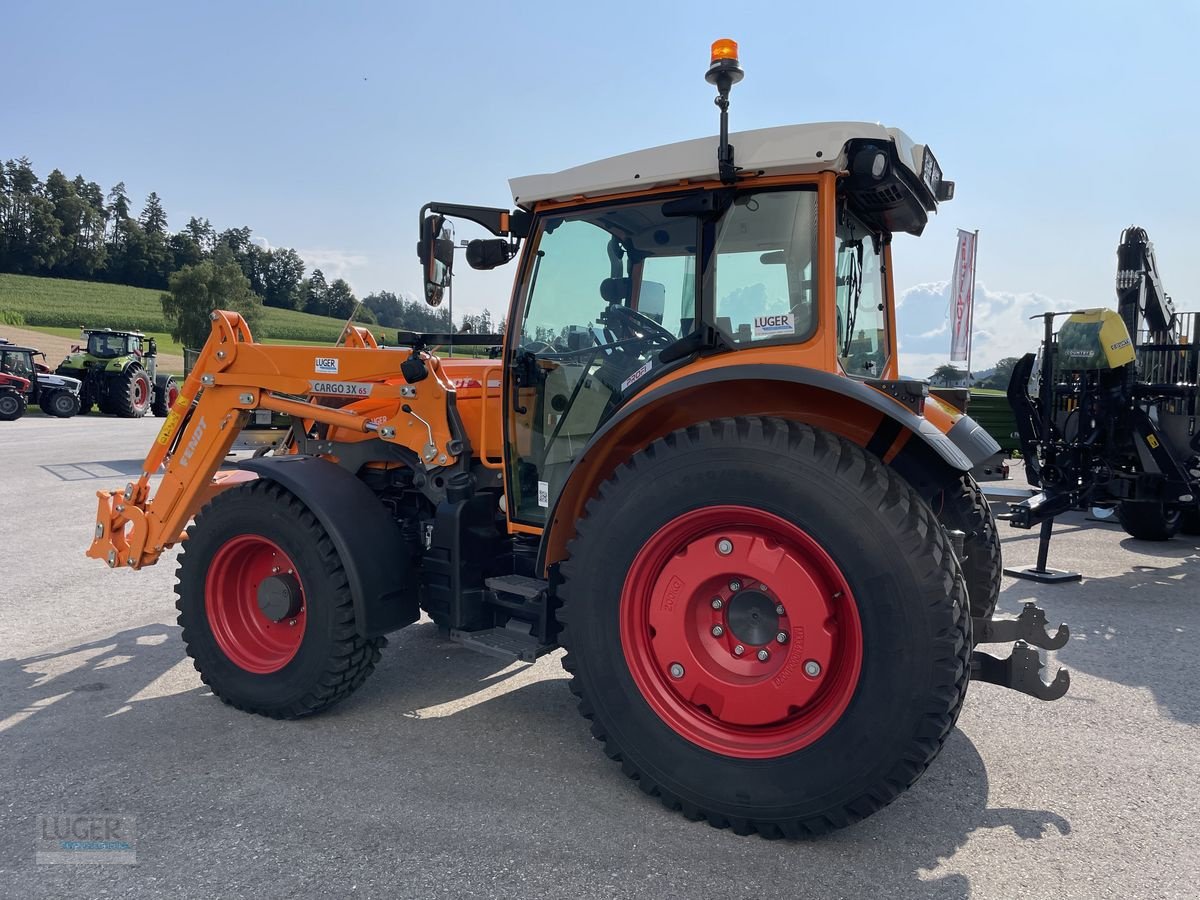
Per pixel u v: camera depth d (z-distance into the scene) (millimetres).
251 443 4707
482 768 2988
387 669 4078
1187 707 3650
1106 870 2373
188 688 3783
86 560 6219
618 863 2381
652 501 2656
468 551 3373
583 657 2783
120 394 22609
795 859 2416
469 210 3371
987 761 3100
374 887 2246
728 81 2596
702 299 2867
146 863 2355
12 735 3244
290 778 2891
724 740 2582
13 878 2285
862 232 3373
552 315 3260
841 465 2430
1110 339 6609
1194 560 6922
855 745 2369
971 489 3604
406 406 3602
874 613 2352
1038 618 2941
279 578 3447
